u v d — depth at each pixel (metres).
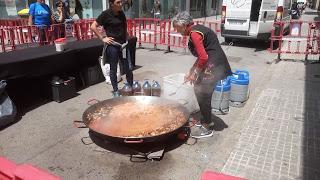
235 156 3.72
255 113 5.03
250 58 9.62
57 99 5.59
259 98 5.75
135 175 3.38
